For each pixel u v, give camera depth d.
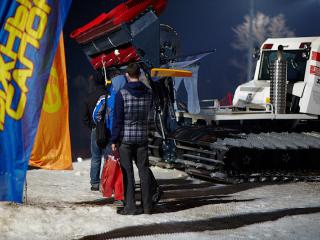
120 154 6.71
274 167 9.79
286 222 6.50
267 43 11.29
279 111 10.05
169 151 10.58
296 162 10.01
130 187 6.74
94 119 7.20
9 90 5.55
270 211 7.07
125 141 6.65
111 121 7.11
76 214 6.66
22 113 5.57
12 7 5.55
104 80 7.83
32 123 5.57
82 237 5.77
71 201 7.46
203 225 6.33
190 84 9.23
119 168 6.75
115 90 7.69
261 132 10.15
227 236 5.87
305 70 10.37
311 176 9.82
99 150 8.19
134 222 6.39
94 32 8.66
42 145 5.97
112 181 6.74
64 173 10.09
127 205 6.76
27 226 6.07
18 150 5.57
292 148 9.45
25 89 5.56
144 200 6.81
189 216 6.75
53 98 5.98
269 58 11.27
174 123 9.74
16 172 5.57
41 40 5.58
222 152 9.15
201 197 7.99
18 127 5.57
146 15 8.24
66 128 6.04
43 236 5.79
